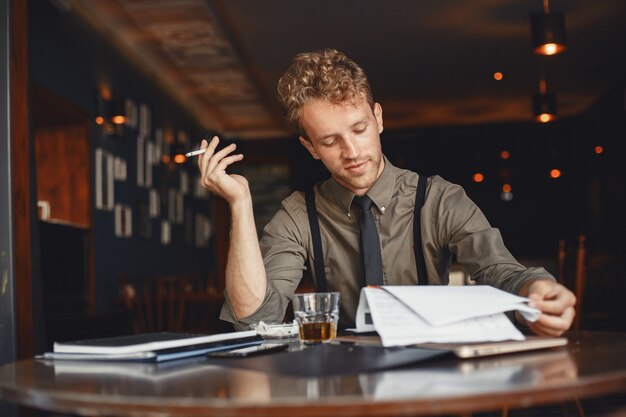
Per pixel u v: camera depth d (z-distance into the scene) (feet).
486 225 5.84
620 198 30.45
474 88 31.19
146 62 26.55
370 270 5.91
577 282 13.52
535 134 37.27
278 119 35.70
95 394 3.14
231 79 29.09
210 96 31.60
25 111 10.15
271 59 26.55
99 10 21.83
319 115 5.40
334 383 3.22
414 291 4.29
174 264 30.09
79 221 20.85
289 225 6.31
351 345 4.35
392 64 27.53
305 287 14.82
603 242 33.22
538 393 2.93
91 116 21.58
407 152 38.06
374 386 3.10
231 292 5.46
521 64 27.91
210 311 20.85
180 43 24.64
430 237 5.99
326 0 21.15
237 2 21.13
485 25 23.57
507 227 39.34
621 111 29.50
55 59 19.20
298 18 22.52
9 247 9.68
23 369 3.99
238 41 24.61
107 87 22.98
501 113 35.70
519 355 3.87
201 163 5.38
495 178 38.50
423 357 3.70
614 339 4.57
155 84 27.96
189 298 20.53
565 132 36.96
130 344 4.26
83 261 20.29
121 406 2.98
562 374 3.23
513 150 37.45
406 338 3.90
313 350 4.23
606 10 22.49
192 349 4.25
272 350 4.29
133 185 25.14
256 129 37.58
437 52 26.25
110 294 22.35
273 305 5.52
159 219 28.12
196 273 33.76
